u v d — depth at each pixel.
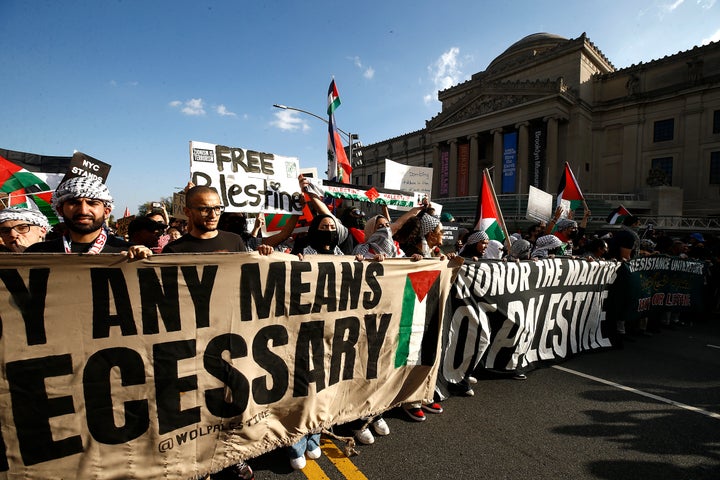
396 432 2.88
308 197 3.40
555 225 6.46
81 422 1.80
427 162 51.81
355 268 2.71
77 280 1.79
